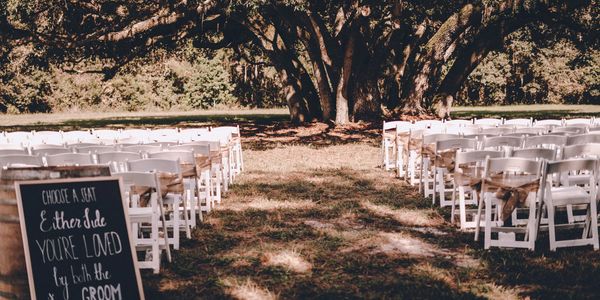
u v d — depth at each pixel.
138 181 5.79
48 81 37.75
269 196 9.30
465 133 10.34
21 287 4.15
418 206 8.51
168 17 19.33
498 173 6.67
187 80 38.84
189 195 7.65
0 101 37.53
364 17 18.48
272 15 20.91
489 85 41.03
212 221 7.70
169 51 25.42
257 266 5.87
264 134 19.67
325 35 20.44
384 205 8.53
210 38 27.05
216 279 5.49
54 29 20.36
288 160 13.59
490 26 21.64
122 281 4.38
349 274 5.60
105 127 24.08
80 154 6.74
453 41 21.59
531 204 6.16
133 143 9.59
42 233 4.19
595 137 8.45
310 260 6.02
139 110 38.59
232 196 9.38
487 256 6.05
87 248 4.32
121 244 4.45
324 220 7.71
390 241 6.68
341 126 20.27
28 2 18.23
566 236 6.82
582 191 6.40
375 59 20.59
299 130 20.14
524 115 28.05
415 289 5.18
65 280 4.20
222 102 39.31
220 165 8.94
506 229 6.33
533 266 5.72
